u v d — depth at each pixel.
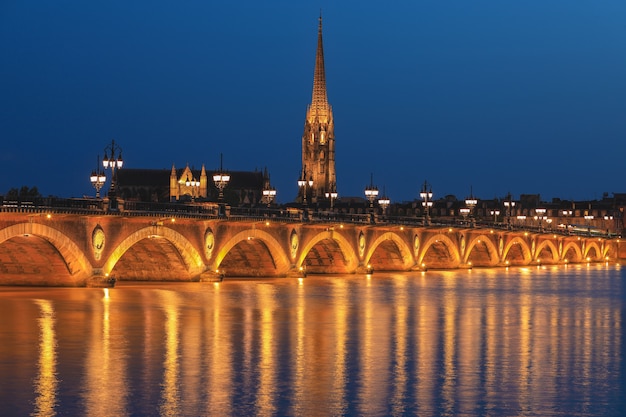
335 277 162.00
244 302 105.56
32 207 100.81
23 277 115.31
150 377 57.31
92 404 50.31
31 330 77.31
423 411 50.03
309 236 158.88
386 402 51.78
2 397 51.72
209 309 96.81
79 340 72.19
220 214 133.38
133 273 134.50
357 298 116.38
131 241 118.38
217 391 53.69
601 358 67.44
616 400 53.22
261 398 52.19
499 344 74.06
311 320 88.81
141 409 49.44
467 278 174.38
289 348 69.62
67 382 55.66
